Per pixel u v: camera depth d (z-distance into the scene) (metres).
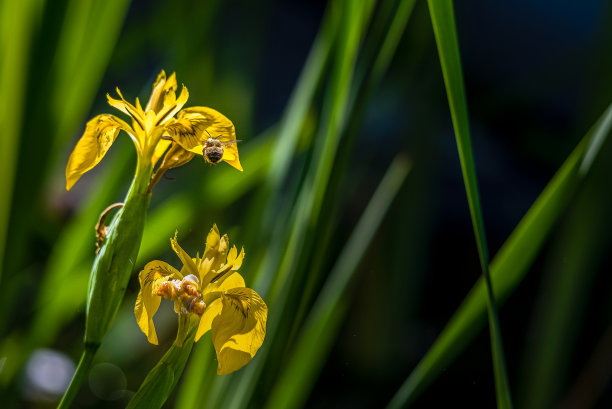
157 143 1.29
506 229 4.46
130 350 2.93
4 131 1.55
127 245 1.29
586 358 2.78
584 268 2.18
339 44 1.48
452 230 4.36
